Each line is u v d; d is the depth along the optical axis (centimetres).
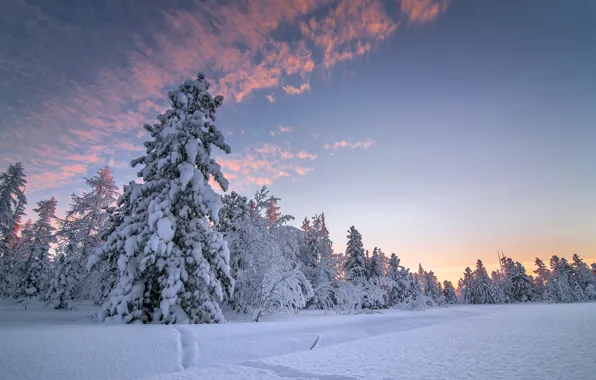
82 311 1992
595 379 522
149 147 1691
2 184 2955
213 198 1577
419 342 1167
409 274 5481
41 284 2791
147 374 746
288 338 1181
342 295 2486
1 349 709
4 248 2948
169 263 1423
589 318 1930
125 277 1348
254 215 2338
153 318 1357
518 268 8394
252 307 1980
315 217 4616
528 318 2191
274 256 2114
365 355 903
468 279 9769
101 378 698
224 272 1524
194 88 1789
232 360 913
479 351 888
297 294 1975
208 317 1409
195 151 1609
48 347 763
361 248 4634
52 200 3878
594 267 9725
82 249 2578
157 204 1489
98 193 2922
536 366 647
